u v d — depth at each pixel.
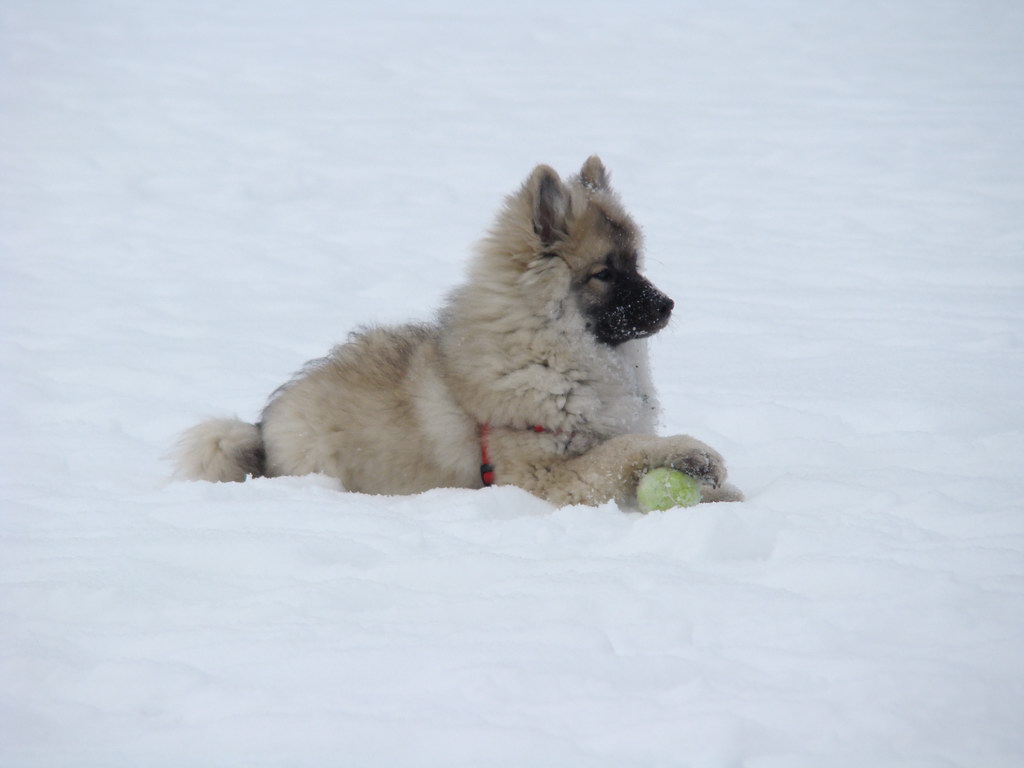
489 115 25.62
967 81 27.77
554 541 5.44
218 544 5.36
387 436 7.04
